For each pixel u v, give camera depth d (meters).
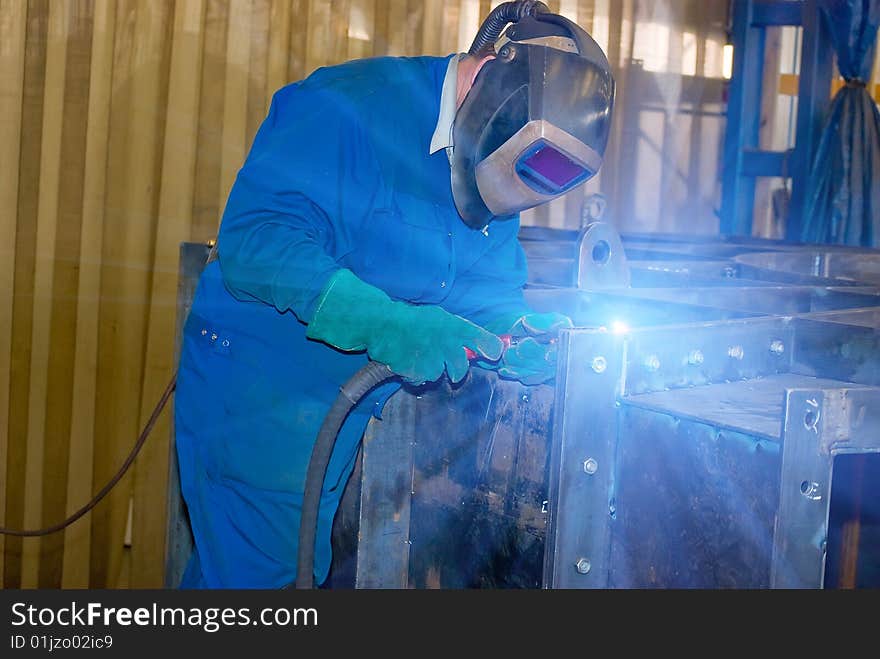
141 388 2.53
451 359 1.09
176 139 2.47
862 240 3.09
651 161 3.20
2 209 2.38
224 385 1.31
